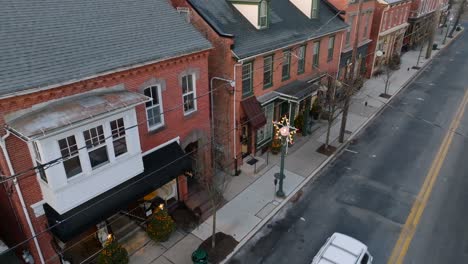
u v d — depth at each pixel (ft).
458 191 53.93
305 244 44.04
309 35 65.00
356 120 79.61
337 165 62.08
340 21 78.07
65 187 31.99
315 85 65.82
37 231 34.32
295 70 65.92
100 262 37.29
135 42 39.11
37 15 35.17
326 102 72.23
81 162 32.96
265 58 57.41
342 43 80.07
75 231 32.86
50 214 33.37
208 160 52.95
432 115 82.53
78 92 33.30
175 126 45.42
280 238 45.06
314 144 68.80
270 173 58.95
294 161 62.64
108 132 34.12
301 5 70.59
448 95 95.40
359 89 92.17
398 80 107.34
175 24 44.98
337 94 73.41
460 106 87.51
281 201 51.75
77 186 33.12
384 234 45.27
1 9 33.45
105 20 39.45
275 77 61.16
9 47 31.22
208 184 45.83
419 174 58.70
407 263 40.65
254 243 44.24
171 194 48.03
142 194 38.96
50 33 34.42
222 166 59.41
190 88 46.52
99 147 34.01
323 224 47.39
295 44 60.95
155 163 42.14
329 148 66.95
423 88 101.35
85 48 35.12
